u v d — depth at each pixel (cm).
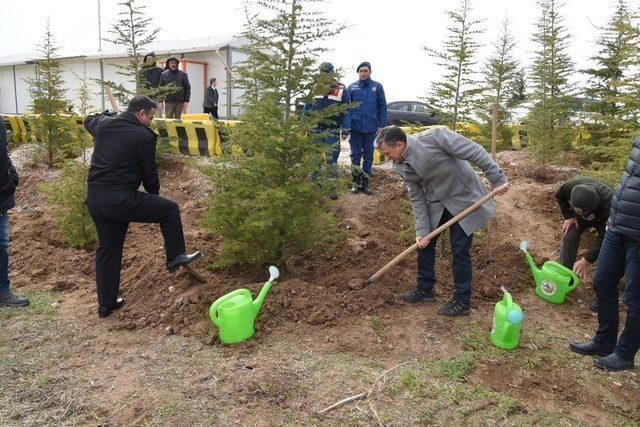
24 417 316
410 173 454
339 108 490
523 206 747
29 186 963
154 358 387
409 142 435
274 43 464
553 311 497
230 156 494
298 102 485
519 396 358
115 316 470
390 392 346
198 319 441
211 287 484
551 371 391
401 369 376
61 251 632
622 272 389
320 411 325
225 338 403
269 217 464
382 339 419
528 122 954
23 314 471
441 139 429
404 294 491
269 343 407
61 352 402
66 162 682
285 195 457
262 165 479
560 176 856
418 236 471
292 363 377
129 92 897
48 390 344
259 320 431
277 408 327
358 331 423
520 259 594
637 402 360
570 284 513
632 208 357
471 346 416
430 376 370
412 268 561
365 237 648
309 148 483
